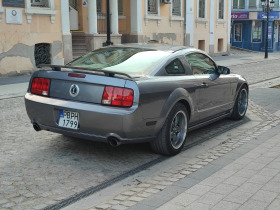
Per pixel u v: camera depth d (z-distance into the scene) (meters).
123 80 4.73
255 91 11.62
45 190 4.29
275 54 36.09
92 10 18.55
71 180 4.60
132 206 3.83
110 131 4.76
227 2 30.94
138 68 5.29
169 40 24.16
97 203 3.99
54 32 16.38
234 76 7.33
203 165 5.06
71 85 4.99
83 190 4.32
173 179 4.59
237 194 4.05
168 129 5.29
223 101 6.85
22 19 14.98
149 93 4.86
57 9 16.36
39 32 15.72
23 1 14.90
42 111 5.19
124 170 4.96
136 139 4.91
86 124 4.84
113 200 4.00
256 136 6.50
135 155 5.55
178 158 5.44
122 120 4.66
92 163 5.20
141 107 4.75
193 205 3.81
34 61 15.66
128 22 21.58
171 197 4.04
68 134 5.07
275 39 42.66
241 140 6.28
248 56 31.31
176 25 24.69
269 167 4.88
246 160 5.19
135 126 4.76
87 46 18.88
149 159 5.39
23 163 5.13
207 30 28.41
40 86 5.29
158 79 5.17
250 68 20.45
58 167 5.02
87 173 4.84
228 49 31.98
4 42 14.42
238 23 41.84
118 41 19.98
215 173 4.71
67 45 16.95
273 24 41.41
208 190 4.18
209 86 6.24
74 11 19.05
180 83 5.49
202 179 4.55
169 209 3.73
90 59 5.83
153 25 22.62
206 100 6.21
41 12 15.55
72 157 5.42
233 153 5.55
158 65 5.38
